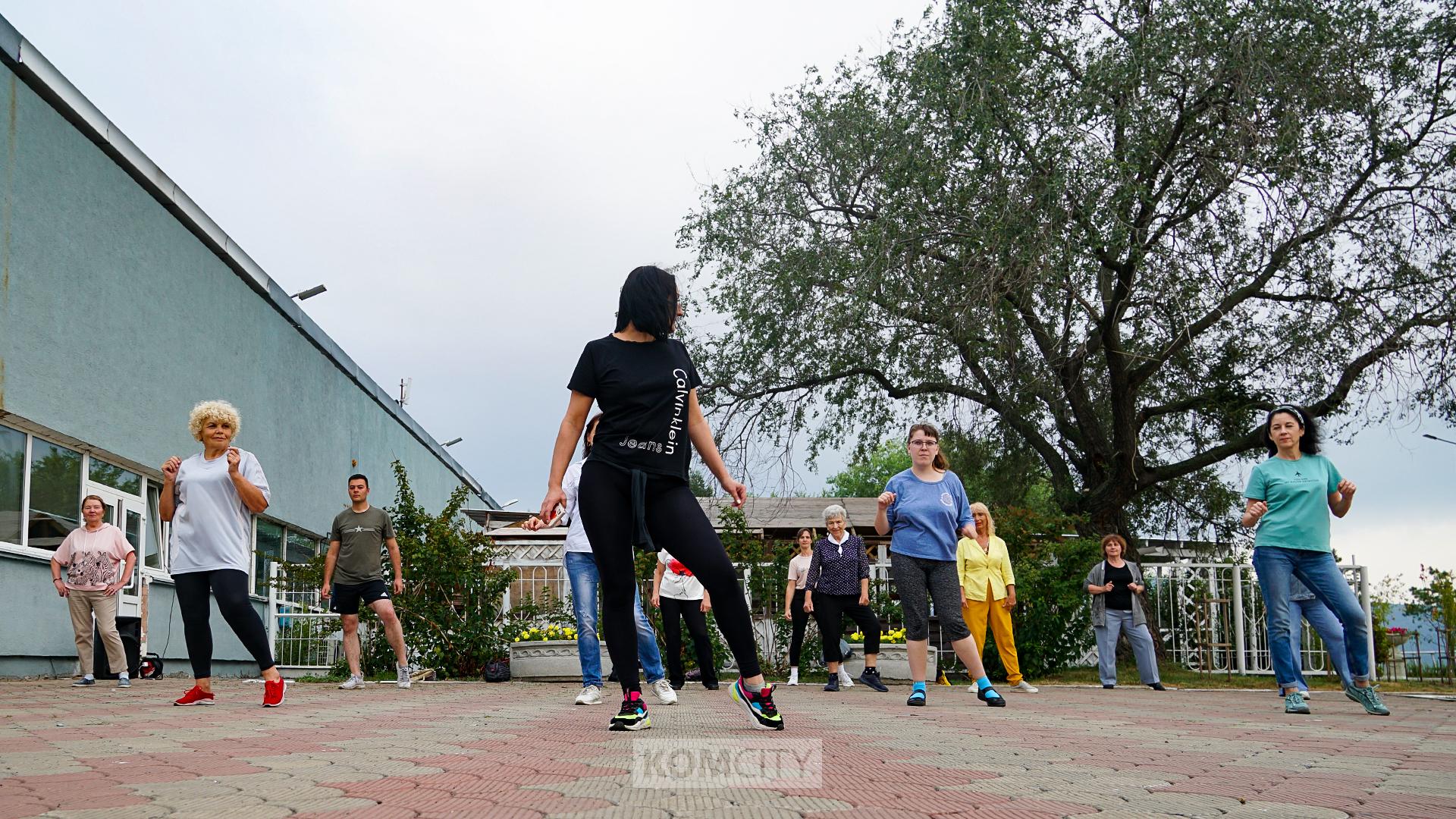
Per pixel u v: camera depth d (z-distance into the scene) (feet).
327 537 71.10
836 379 66.03
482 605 44.11
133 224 45.50
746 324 65.77
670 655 35.42
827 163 62.69
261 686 36.94
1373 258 56.39
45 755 12.53
